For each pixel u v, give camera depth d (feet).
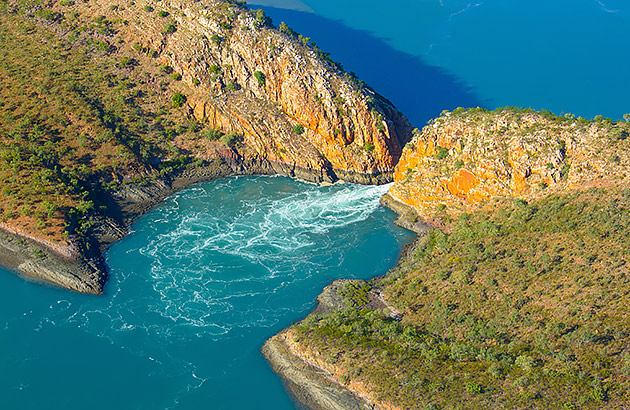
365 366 521.24
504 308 554.87
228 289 624.18
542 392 478.18
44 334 562.66
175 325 579.89
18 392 511.81
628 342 497.46
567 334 515.09
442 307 567.59
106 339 561.84
